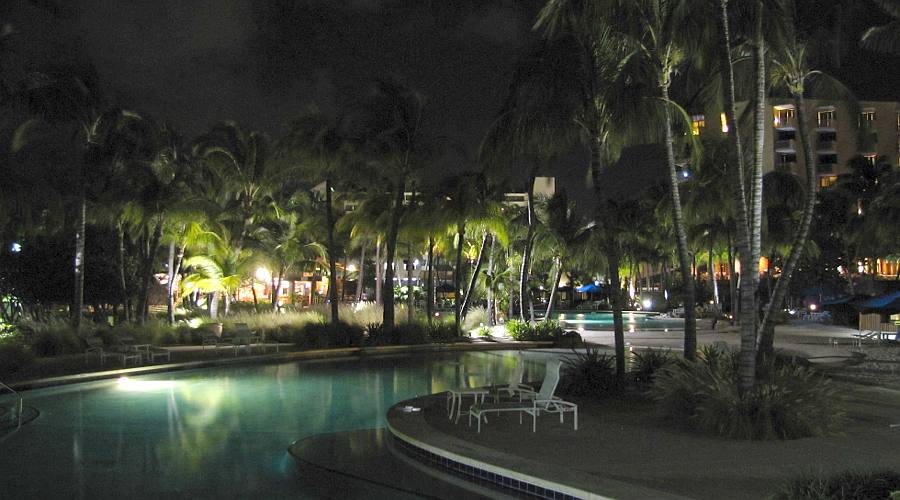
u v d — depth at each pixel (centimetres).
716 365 1252
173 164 3484
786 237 4162
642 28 1430
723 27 1144
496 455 856
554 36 1472
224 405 1435
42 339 2170
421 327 2970
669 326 4669
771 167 7838
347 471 889
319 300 6575
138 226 3416
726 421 1012
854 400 1336
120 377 1861
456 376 1991
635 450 924
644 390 1487
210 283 3528
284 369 2156
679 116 1598
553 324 3197
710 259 4738
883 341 2956
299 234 5041
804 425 1005
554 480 735
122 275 3366
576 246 3847
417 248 4447
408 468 905
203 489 812
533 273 5666
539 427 1089
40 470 895
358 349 2639
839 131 7769
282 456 977
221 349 2539
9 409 1366
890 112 7681
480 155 1587
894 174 5278
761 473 801
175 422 1238
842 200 5812
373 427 1200
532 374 2055
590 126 1542
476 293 4722
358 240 4756
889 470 686
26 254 3056
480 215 3142
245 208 3725
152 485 827
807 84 1611
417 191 3206
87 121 2602
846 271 6338
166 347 2419
